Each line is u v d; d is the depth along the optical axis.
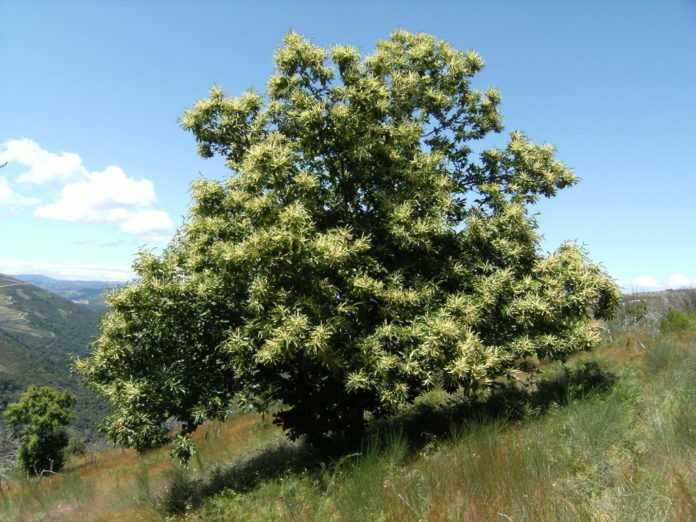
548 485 4.46
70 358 8.49
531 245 8.34
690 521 3.45
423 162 8.15
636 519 3.60
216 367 8.21
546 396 8.61
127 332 8.05
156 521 7.82
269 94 8.98
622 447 5.38
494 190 8.76
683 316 13.71
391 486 5.12
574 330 7.93
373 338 7.13
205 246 8.13
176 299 7.95
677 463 4.51
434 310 7.52
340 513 5.16
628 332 14.09
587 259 8.59
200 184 8.44
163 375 7.88
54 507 10.89
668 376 8.11
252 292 6.95
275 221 7.16
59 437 27.75
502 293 7.79
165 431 7.85
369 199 8.39
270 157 7.60
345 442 8.46
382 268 7.64
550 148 9.45
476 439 6.16
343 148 8.17
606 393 7.93
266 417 14.38
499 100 9.66
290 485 6.80
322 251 6.77
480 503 4.33
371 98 8.20
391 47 9.51
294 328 6.57
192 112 9.03
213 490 8.59
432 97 9.09
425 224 7.57
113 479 12.44
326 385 8.20
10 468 21.72
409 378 7.34
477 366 6.87
